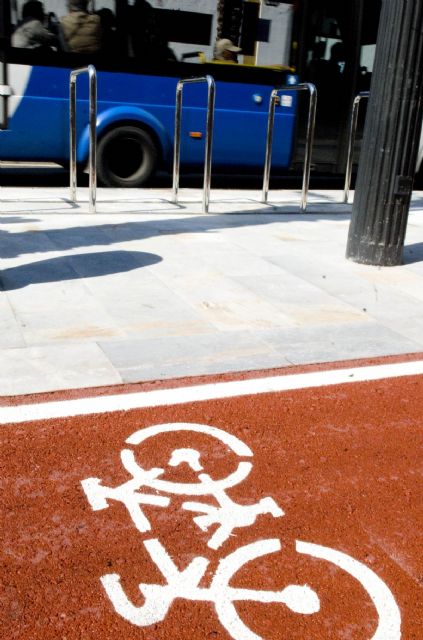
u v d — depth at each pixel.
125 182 11.12
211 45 10.91
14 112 10.16
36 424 3.25
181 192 10.91
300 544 2.53
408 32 5.84
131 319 4.68
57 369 3.82
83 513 2.64
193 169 11.55
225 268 6.10
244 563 2.41
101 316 4.70
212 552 2.46
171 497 2.77
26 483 2.81
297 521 2.66
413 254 7.08
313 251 6.95
